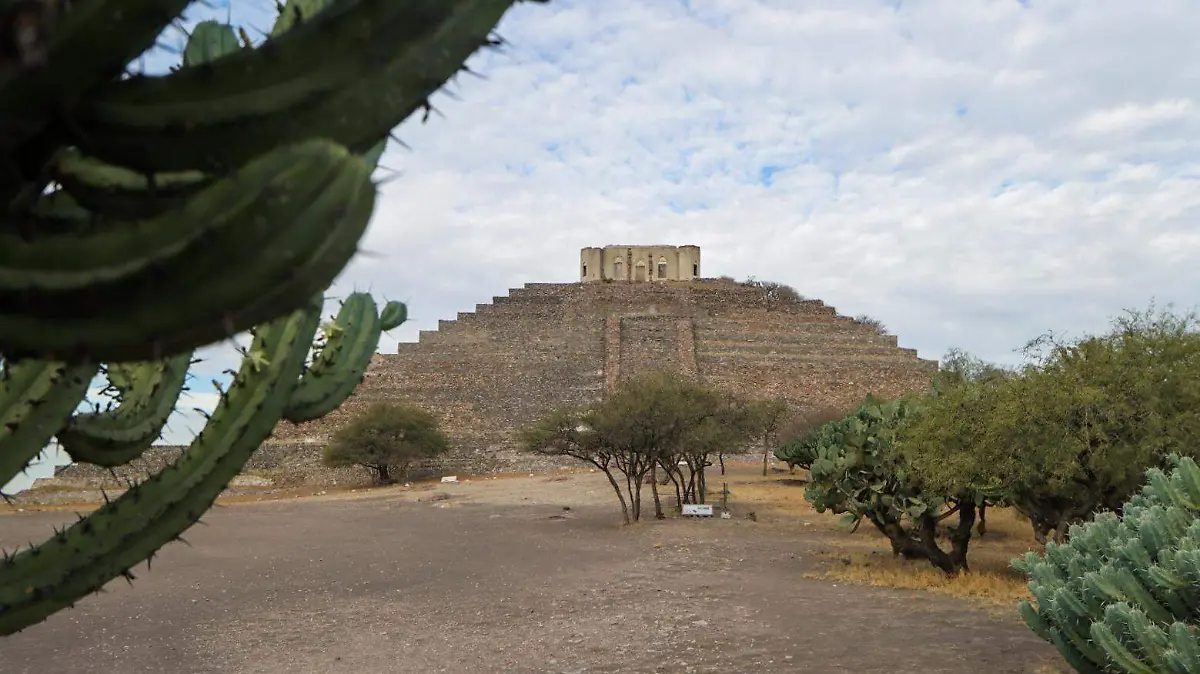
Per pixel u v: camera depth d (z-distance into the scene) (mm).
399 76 2611
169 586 21875
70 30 2172
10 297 2287
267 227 2248
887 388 81188
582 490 49719
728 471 59125
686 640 14727
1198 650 7441
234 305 2309
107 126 2412
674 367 82375
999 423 16922
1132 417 16531
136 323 2293
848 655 13305
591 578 21594
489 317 94812
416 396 80250
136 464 61656
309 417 5762
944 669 12328
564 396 79000
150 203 2594
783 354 86438
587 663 13547
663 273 115812
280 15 4648
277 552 28328
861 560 22969
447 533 32875
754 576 21078
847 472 21844
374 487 60312
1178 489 9773
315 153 2355
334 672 13586
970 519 20375
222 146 2484
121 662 14484
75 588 4379
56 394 4254
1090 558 9695
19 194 2521
